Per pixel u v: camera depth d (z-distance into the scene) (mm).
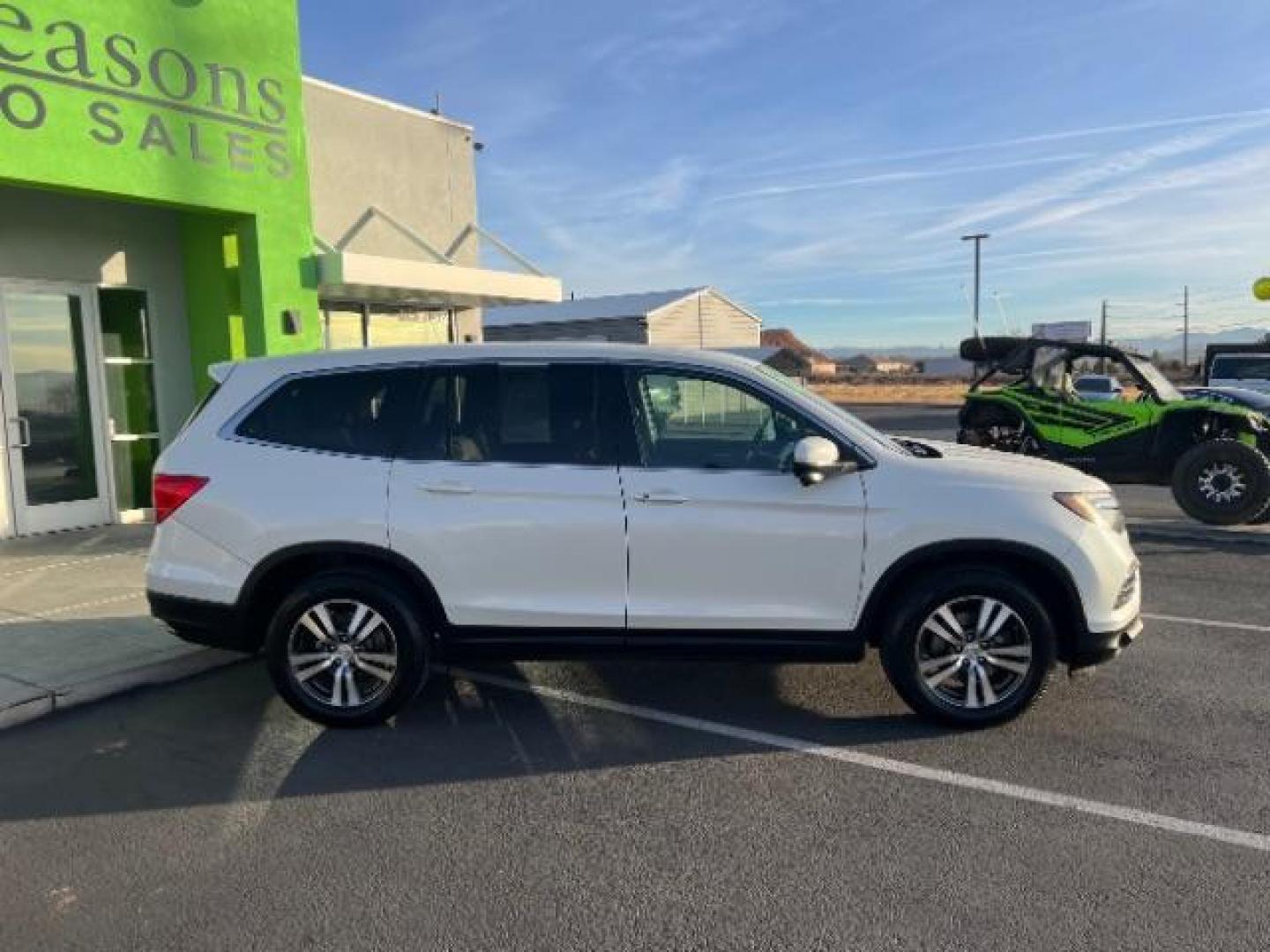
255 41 9812
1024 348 11930
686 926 3264
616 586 4816
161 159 8961
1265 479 10477
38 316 9789
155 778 4477
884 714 5145
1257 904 3340
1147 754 4594
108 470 10422
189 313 11078
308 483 4895
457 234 15609
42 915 3385
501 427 4934
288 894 3500
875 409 40906
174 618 5004
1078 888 3453
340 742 4867
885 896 3428
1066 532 4711
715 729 4980
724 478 4785
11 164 7773
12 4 7746
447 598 4855
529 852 3770
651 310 43250
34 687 5414
